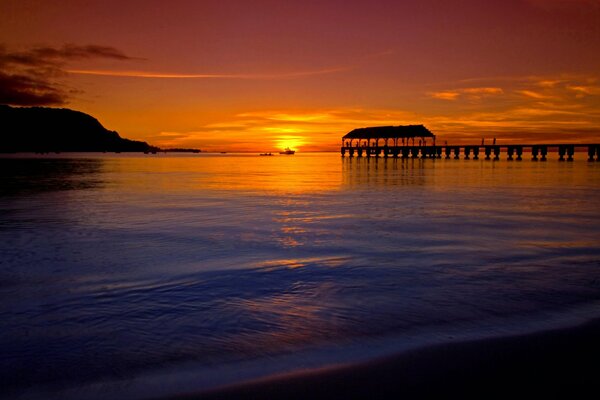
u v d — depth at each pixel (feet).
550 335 17.90
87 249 35.32
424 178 126.41
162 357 16.40
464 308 21.58
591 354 16.03
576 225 46.96
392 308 21.63
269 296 23.61
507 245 36.91
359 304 22.26
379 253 34.01
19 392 14.05
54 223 47.98
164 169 191.11
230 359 16.17
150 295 23.77
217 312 21.18
